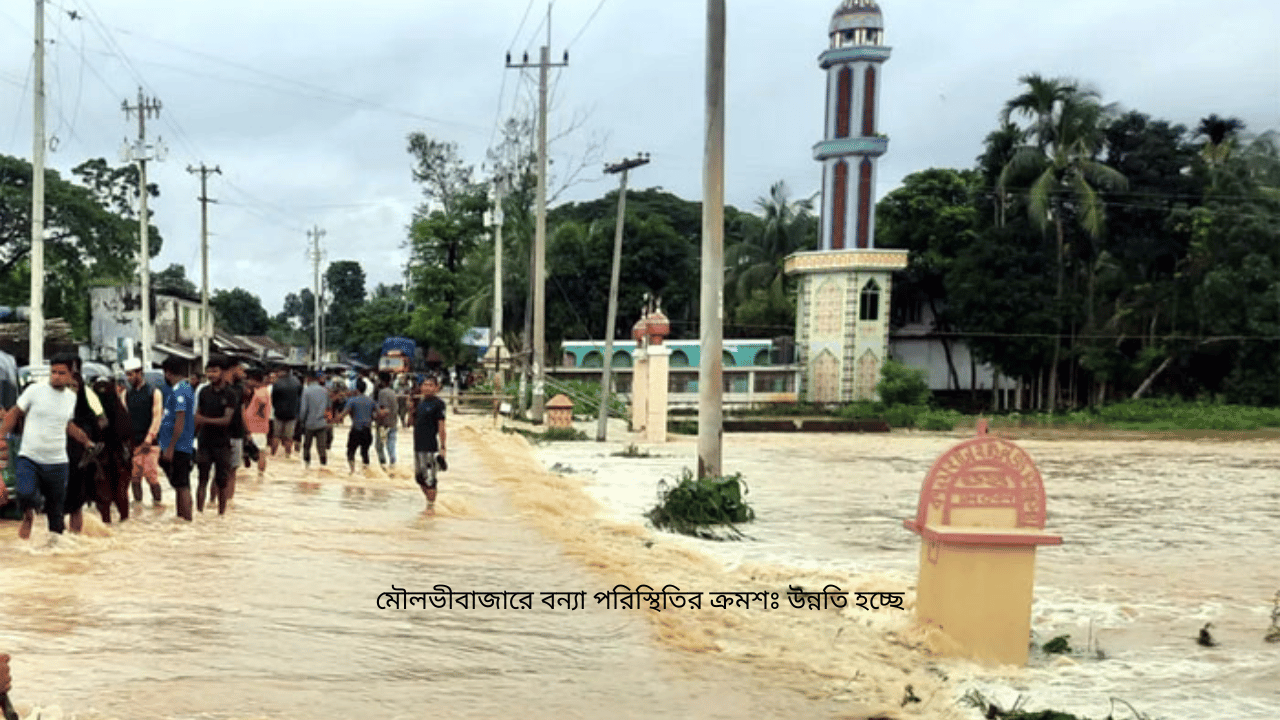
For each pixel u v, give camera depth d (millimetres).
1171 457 28359
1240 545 11938
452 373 45156
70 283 46781
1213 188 48938
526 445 25906
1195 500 17141
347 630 5977
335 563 8188
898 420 43406
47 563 7492
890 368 46375
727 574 9258
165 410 10898
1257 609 8312
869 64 48594
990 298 47281
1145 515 14969
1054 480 20969
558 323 55844
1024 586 6582
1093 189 48438
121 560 7789
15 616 5750
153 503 11203
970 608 6551
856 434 39125
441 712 4586
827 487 18109
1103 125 48312
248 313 100125
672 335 57812
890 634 6934
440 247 52938
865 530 12602
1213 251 47188
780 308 55062
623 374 49469
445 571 8195
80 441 8758
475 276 54781
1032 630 7492
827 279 49062
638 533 11477
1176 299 47531
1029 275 47844
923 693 5578
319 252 70875
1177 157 51031
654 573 8750
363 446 16109
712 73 14586
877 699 5363
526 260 54000
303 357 85188
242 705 4414
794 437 36688
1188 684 6051
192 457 10211
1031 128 48844
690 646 6242
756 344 51906
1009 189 48406
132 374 10922
